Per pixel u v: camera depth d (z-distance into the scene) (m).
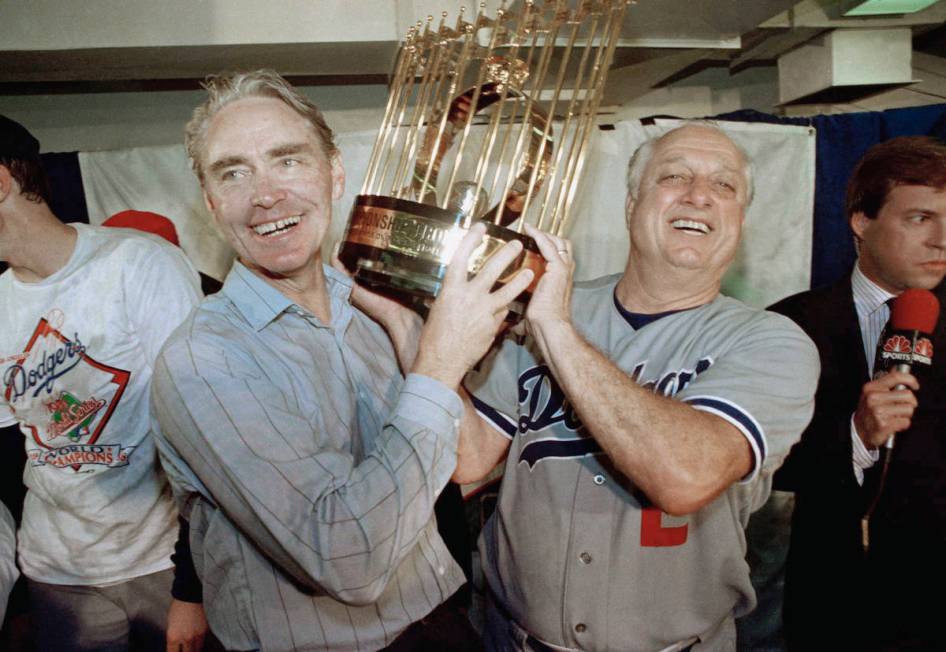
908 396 1.45
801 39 3.26
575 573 1.17
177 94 3.50
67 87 3.43
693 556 1.17
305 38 2.73
